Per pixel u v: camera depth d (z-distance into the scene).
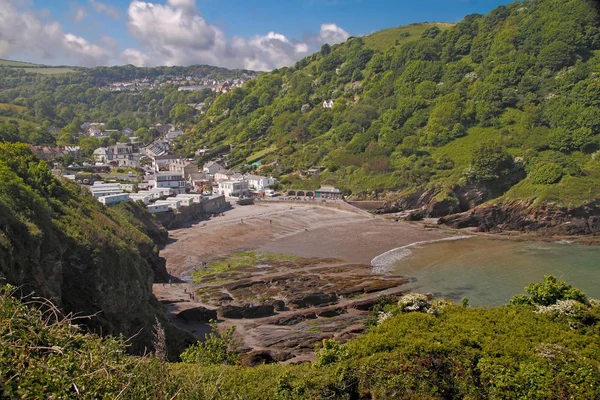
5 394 12.40
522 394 22.36
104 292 41.19
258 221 110.00
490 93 142.62
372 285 64.06
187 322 52.59
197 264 78.69
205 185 152.25
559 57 140.62
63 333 16.31
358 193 136.25
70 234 42.31
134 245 57.72
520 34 159.75
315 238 96.88
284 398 23.27
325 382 23.75
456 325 28.20
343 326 51.22
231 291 63.28
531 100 136.88
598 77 127.81
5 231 32.31
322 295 59.16
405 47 193.50
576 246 88.00
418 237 97.31
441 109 146.12
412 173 130.88
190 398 17.45
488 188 117.62
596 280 65.31
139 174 153.75
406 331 27.59
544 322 29.22
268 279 67.88
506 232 102.38
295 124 194.62
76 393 13.95
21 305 16.52
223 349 32.41
